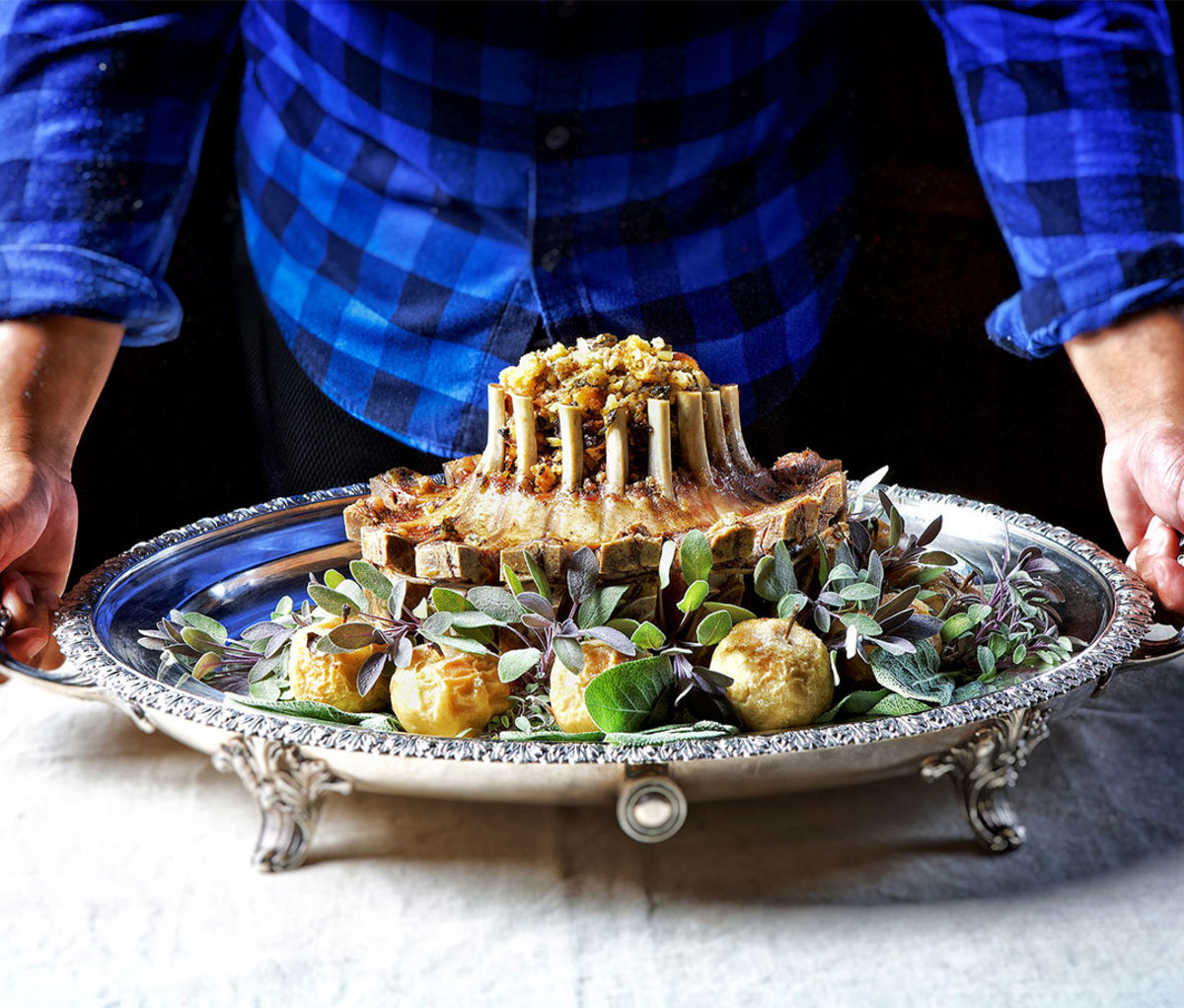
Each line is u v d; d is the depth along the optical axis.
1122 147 1.26
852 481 1.26
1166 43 1.31
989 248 1.90
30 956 0.90
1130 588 1.08
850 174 1.45
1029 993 0.86
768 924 0.91
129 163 1.25
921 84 1.92
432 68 1.23
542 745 0.90
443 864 0.97
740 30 1.26
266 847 0.96
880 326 1.94
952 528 1.22
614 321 1.30
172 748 1.09
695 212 1.31
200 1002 0.87
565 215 1.28
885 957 0.89
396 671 1.00
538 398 1.01
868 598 0.98
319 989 0.88
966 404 1.94
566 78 1.23
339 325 1.35
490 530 1.00
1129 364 1.23
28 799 1.03
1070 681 0.95
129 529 2.06
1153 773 1.04
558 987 0.87
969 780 0.95
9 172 1.23
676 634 1.00
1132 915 0.91
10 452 1.15
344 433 1.41
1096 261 1.23
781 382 1.38
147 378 2.01
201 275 2.02
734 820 1.00
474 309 1.31
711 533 0.98
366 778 0.93
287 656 1.04
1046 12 1.29
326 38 1.27
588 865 0.96
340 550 1.21
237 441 2.07
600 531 0.99
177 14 1.26
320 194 1.35
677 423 1.02
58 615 1.06
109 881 0.96
